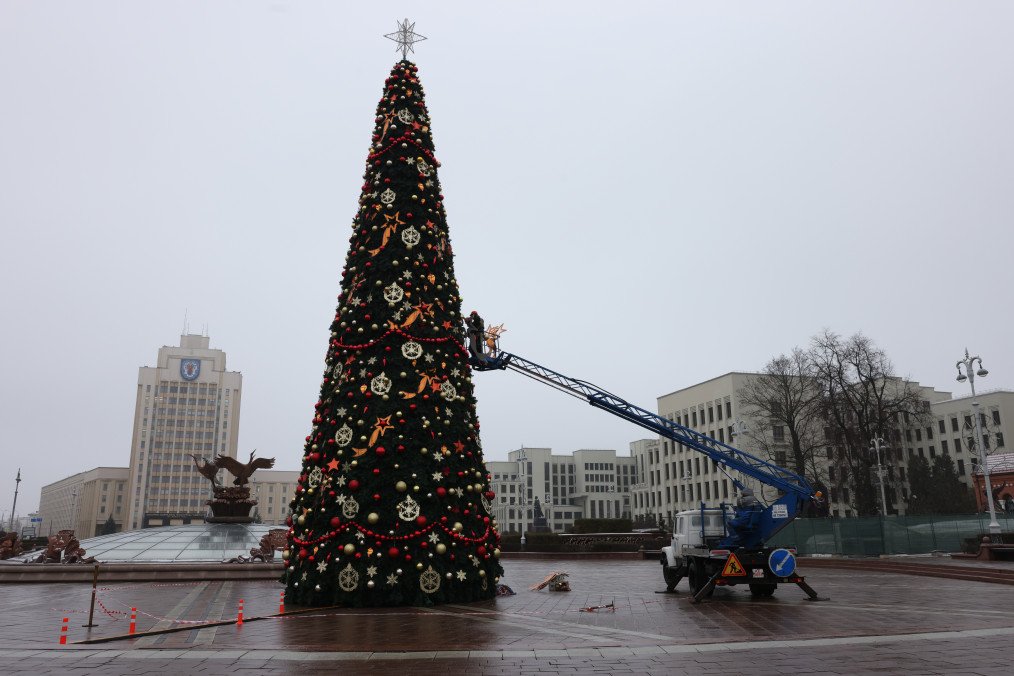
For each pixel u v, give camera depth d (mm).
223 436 151250
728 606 15867
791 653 9656
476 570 16531
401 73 20094
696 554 18531
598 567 35000
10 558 29750
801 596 18156
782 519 21000
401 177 19031
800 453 56062
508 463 143250
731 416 82562
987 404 85438
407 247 18344
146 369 149625
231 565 25062
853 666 8688
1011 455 58312
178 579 24391
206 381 151875
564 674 8352
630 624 12805
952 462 79062
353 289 18344
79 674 8430
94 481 149250
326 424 17234
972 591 19141
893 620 13109
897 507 70562
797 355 57562
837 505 70812
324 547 15852
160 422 147750
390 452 16312
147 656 9625
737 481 23859
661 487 97500
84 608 15914
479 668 8727
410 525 15930
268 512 144250
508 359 25312
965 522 35719
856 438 52625
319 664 9047
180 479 146000
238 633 11742
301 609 15039
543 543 48938
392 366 17234
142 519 142750
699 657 9414
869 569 29703
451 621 13180
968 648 9938
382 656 9562
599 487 144625
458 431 17344
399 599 15398
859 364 52969
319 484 16734
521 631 11883
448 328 18234
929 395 98562
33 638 11383
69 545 26578
